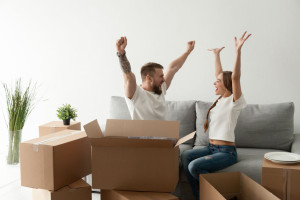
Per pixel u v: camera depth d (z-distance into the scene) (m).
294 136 3.12
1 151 3.99
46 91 3.95
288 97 3.27
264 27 3.24
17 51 3.99
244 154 2.76
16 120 3.31
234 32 3.32
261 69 3.30
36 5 3.85
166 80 2.60
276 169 2.10
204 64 3.43
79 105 3.86
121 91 3.71
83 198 2.18
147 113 2.27
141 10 3.53
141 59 3.59
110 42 3.67
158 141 1.98
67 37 3.79
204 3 3.36
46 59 3.90
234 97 2.51
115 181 2.11
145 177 2.09
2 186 2.95
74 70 3.82
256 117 2.99
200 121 3.10
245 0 3.26
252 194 2.11
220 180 2.23
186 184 2.62
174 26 3.46
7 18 3.97
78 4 3.71
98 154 2.11
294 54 3.21
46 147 2.07
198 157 2.60
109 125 2.20
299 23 3.16
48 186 2.08
